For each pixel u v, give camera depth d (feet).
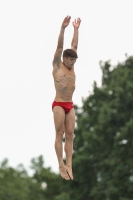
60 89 137.49
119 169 372.58
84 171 402.11
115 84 417.28
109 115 393.29
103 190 379.55
